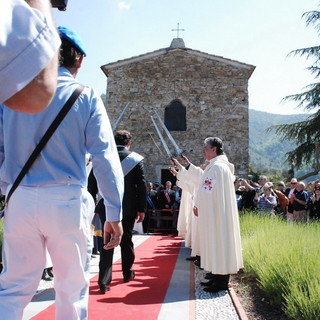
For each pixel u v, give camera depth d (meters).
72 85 2.23
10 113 2.13
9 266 2.10
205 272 5.97
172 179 18.81
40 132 2.11
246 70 19.36
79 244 2.16
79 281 2.19
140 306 4.09
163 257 7.32
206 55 19.45
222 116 19.14
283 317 3.81
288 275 4.21
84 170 2.25
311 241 5.48
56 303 2.19
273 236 6.21
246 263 5.67
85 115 2.20
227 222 4.88
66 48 2.46
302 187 10.67
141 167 5.06
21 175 2.07
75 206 2.11
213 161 5.20
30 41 1.01
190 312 3.93
